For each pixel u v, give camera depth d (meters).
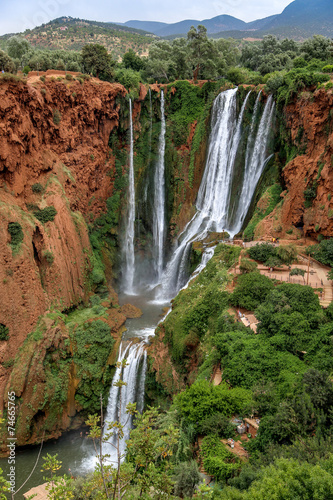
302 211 41.75
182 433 23.14
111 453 34.19
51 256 40.41
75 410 36.44
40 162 42.84
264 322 29.08
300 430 19.73
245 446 21.73
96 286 47.34
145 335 42.41
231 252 40.38
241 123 53.84
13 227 37.53
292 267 37.09
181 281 51.19
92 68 54.53
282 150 47.62
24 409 33.91
